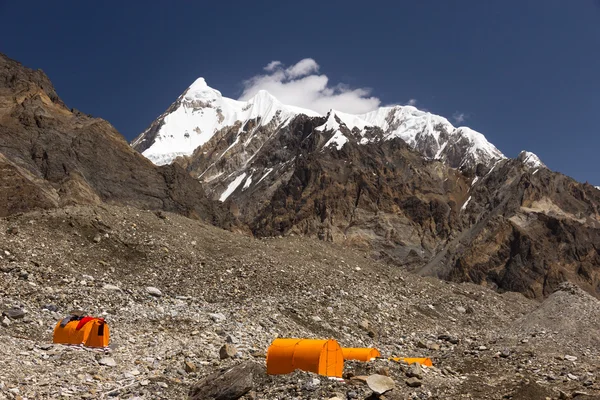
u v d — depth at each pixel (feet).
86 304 100.78
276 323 108.99
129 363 73.61
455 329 146.72
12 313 86.02
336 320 123.54
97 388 63.00
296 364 66.90
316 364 65.98
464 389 71.10
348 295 141.59
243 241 162.91
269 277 137.69
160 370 71.61
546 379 88.63
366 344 115.96
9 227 127.65
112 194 437.58
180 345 84.33
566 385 84.17
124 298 108.58
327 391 61.26
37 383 61.46
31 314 89.81
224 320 103.19
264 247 161.17
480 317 163.73
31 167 402.11
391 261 652.48
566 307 138.10
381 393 60.80
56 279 109.91
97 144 455.22
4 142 407.44
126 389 63.72
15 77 483.51
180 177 506.07
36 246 122.21
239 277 135.03
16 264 110.93
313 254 170.09
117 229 141.90
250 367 67.36
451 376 78.43
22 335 81.56
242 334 95.86
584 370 94.53
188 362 73.31
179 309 107.45
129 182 458.50
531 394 70.69
